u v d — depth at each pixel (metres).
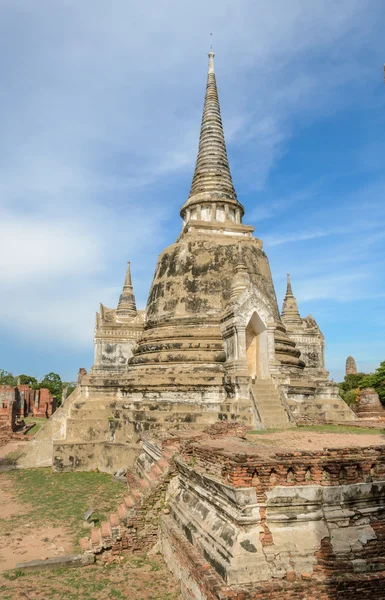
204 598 8.97
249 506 9.02
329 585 8.57
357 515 9.49
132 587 11.68
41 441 30.25
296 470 9.42
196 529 10.93
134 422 24.89
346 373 84.88
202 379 24.42
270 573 8.55
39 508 19.58
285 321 48.34
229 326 23.88
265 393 22.89
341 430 17.47
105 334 40.72
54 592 11.47
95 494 21.66
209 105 37.34
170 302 28.61
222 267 28.62
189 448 13.11
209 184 34.62
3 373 118.88
